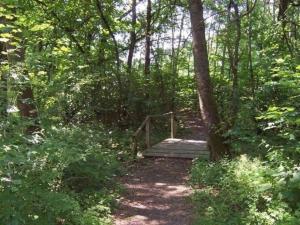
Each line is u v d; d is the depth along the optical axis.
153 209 8.33
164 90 20.39
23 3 13.88
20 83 6.38
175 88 22.33
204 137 17.66
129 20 19.27
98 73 15.28
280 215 6.49
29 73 8.18
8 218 5.18
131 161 12.41
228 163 9.79
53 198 5.76
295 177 6.48
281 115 6.68
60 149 6.19
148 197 9.14
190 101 25.28
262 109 9.04
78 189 8.72
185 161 12.53
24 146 5.57
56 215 6.30
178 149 13.45
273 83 7.88
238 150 9.72
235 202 7.73
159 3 20.55
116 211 8.20
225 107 11.51
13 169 5.57
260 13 12.52
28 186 5.60
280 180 6.70
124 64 18.11
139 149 13.98
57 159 6.23
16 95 6.34
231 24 11.17
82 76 13.86
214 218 7.32
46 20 15.35
